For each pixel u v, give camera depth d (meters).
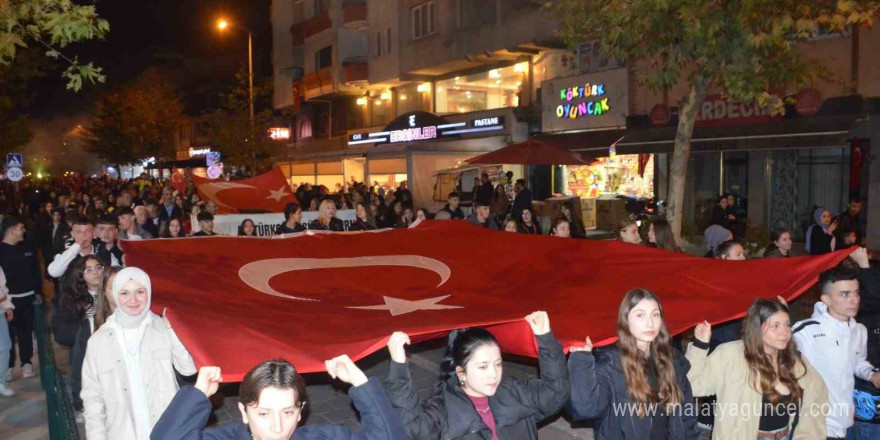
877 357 5.20
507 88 28.05
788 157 17.77
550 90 23.92
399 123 29.11
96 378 4.28
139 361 4.34
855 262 5.41
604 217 21.20
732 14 10.28
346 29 37.12
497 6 25.86
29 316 8.57
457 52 27.97
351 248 6.38
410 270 5.64
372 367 8.89
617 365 3.92
